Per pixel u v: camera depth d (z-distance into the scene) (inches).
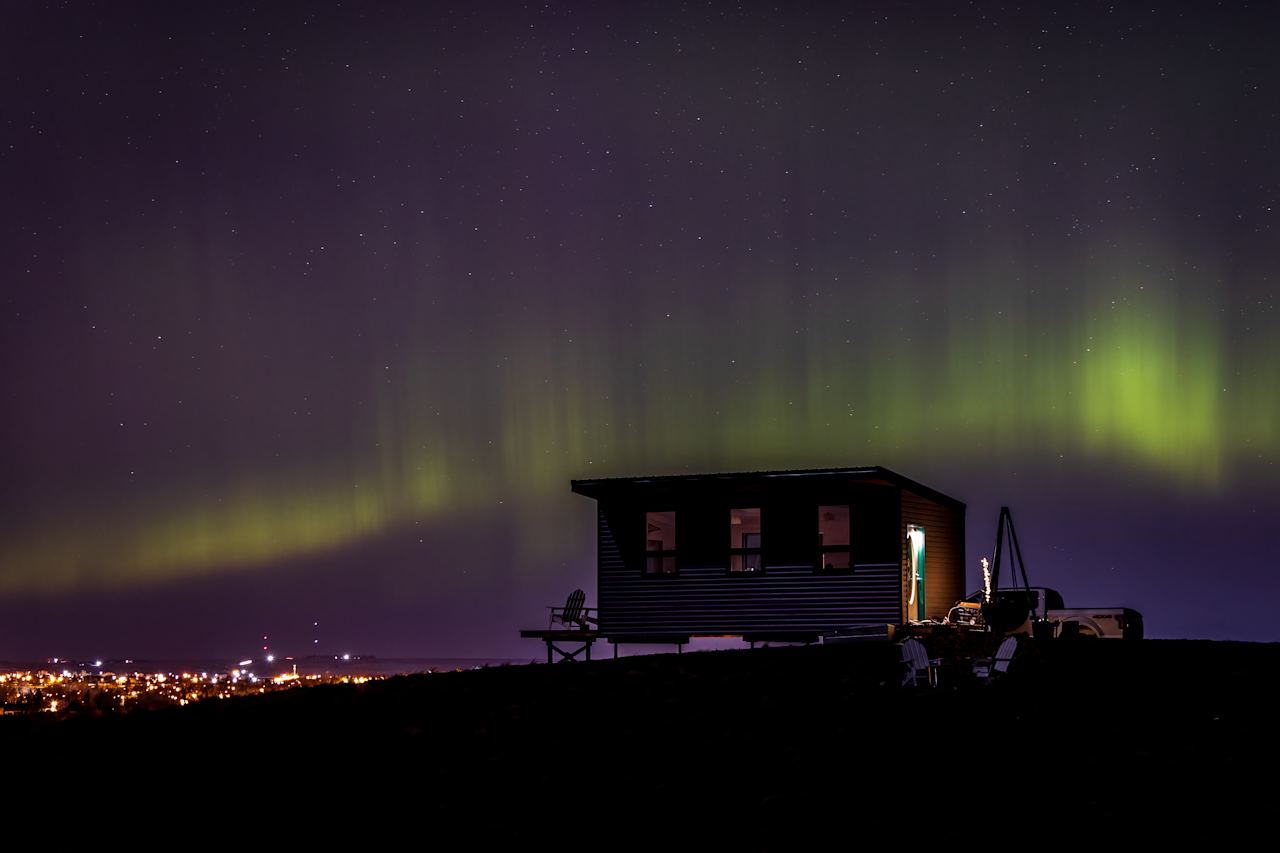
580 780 438.0
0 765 425.7
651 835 371.9
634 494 1164.5
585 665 807.1
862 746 497.7
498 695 631.8
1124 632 1108.5
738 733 525.0
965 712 579.8
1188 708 573.9
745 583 1119.0
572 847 360.8
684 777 443.2
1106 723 541.0
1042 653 821.2
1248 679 652.1
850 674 721.6
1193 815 377.4
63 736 482.9
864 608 1083.9
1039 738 510.0
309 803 400.2
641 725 543.5
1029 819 380.5
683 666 773.9
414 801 406.9
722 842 364.5
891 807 398.9
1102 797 403.9
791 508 1115.3
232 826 371.6
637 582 1155.3
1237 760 447.8
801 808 398.6
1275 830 359.6
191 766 438.9
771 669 747.4
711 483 1134.4
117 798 392.5
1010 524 1007.0
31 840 346.0
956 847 354.3
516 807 402.0
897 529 1086.4
